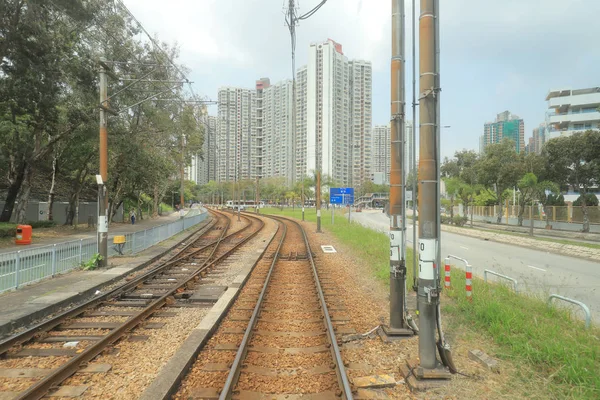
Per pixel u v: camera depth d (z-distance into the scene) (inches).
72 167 1192.8
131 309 333.7
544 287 408.8
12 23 693.9
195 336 245.9
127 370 208.4
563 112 2405.3
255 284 437.4
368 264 559.8
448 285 369.7
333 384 191.2
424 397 176.2
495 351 220.1
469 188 1748.3
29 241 768.3
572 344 211.8
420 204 197.8
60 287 397.4
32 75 751.7
